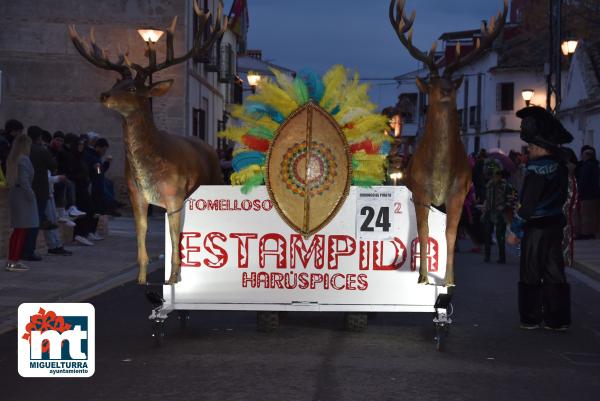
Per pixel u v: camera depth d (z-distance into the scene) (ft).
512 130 177.99
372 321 31.55
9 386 21.76
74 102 93.40
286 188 27.40
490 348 26.96
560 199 30.63
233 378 22.44
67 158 56.49
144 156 27.09
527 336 29.22
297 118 27.27
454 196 26.99
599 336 29.45
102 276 42.42
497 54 179.83
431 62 26.76
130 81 26.94
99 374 22.94
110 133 93.50
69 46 93.30
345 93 29.07
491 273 47.91
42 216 48.78
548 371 23.90
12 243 43.37
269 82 29.35
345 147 27.30
